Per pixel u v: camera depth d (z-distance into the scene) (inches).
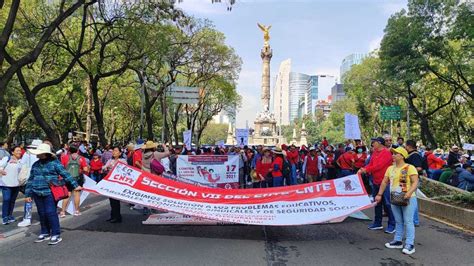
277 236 365.7
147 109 1305.4
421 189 573.3
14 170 419.5
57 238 334.0
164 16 885.8
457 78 1336.1
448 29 1122.0
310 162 753.0
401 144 625.0
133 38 867.4
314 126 5083.7
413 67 1182.9
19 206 534.0
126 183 384.5
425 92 1594.5
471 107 1553.9
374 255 303.1
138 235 365.1
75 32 1103.0
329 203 356.2
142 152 482.0
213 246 325.4
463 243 342.6
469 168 600.1
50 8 914.7
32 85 1213.7
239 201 370.9
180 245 327.9
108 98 1753.2
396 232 326.3
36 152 332.8
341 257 296.4
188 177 562.9
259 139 3378.4
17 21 901.2
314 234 375.9
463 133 1857.8
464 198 458.6
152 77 1528.1
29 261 281.7
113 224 417.1
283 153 584.7
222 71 1708.9
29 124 1680.6
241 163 767.7
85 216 468.4
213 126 4960.6
